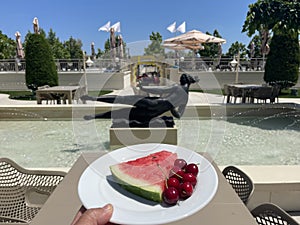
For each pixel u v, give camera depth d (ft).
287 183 7.74
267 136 16.81
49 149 14.69
